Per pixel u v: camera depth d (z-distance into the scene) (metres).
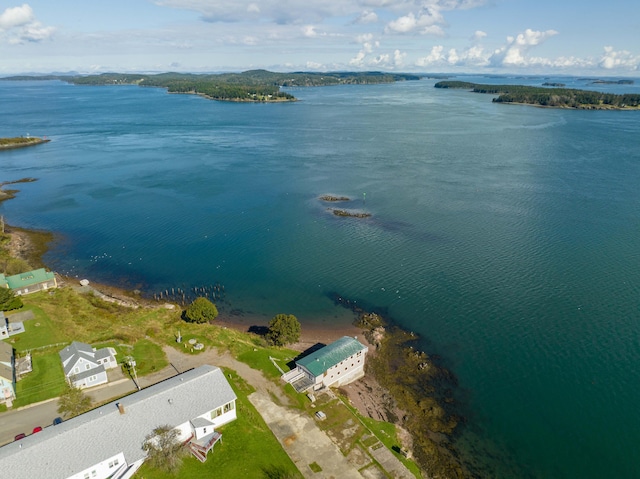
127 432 60.59
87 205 179.75
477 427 72.19
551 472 64.62
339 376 80.25
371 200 183.50
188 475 59.06
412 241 143.25
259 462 62.09
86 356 77.31
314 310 106.62
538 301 108.00
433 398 78.38
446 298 110.25
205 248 140.00
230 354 86.00
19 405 70.31
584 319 100.44
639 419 73.69
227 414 68.25
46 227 157.88
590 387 80.56
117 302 106.38
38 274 110.69
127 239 147.25
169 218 165.12
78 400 68.62
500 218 162.62
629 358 87.56
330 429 69.19
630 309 103.75
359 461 63.94
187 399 66.38
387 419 73.31
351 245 140.88
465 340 94.50
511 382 82.25
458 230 151.88
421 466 64.69
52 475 54.16
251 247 140.25
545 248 136.88
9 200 186.25
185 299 111.75
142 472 58.66
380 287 115.94
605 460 66.50
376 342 93.94
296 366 83.81
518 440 69.81
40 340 88.38
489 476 63.72
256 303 109.94
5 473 52.91
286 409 72.50
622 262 126.88
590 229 151.38
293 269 126.00
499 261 128.75
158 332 93.38
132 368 79.38
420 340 94.81
